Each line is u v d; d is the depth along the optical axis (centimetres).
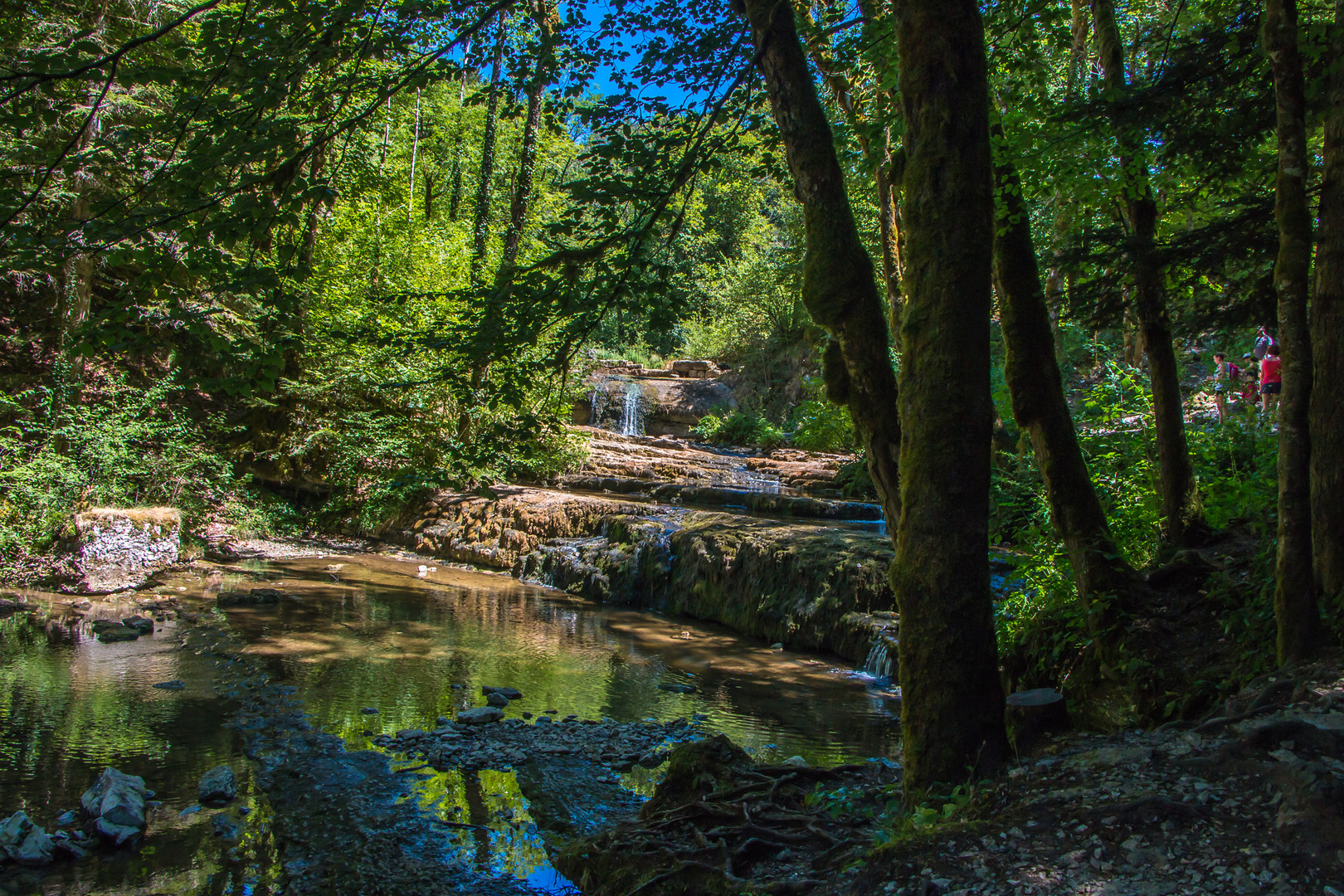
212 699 700
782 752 617
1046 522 693
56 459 1220
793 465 1980
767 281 2778
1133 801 278
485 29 528
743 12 540
